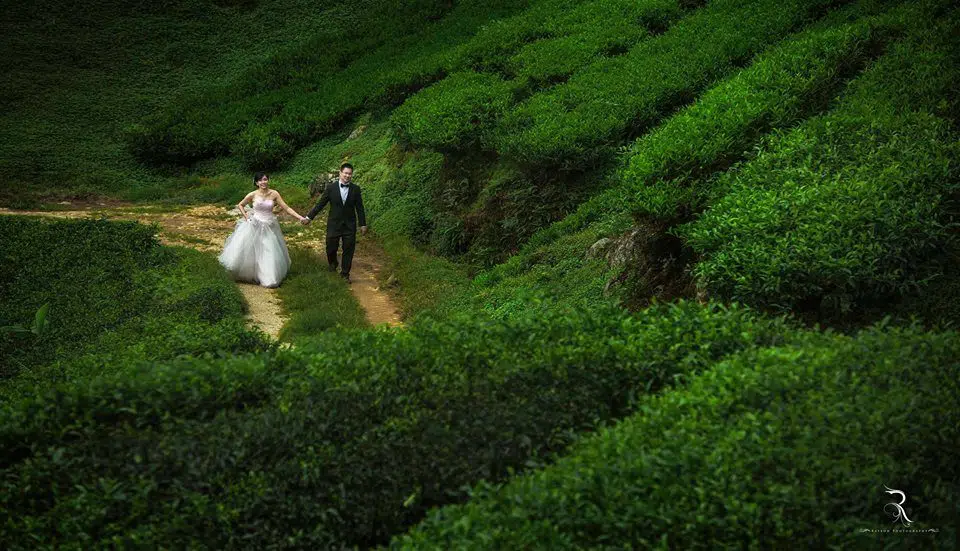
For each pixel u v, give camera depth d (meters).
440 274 14.13
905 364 5.22
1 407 5.84
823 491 4.23
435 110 17.44
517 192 14.56
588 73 17.28
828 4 15.94
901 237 7.68
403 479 5.36
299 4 33.91
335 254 14.74
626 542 4.12
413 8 30.27
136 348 8.29
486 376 6.02
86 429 5.43
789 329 6.56
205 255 14.21
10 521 4.96
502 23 23.66
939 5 12.69
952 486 4.42
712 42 16.20
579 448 5.23
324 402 5.69
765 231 8.16
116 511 5.11
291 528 5.20
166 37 31.66
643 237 10.22
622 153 13.93
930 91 10.29
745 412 4.99
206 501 5.07
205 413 5.70
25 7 32.09
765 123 11.00
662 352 6.27
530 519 4.34
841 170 8.95
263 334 9.54
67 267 12.98
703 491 4.21
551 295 11.02
